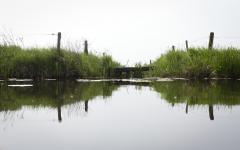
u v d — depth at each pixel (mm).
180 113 7863
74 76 20016
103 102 9773
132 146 5246
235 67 18672
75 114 7949
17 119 7426
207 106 8758
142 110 8352
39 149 5156
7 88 13430
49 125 6801
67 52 20766
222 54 19422
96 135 5941
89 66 21141
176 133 5992
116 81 17641
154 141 5504
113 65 22734
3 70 18844
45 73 19344
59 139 5719
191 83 15609
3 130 6418
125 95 11375
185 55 20656
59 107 8938
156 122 6938
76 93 11945
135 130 6273
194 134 5910
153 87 13930
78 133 6102
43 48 21016
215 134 5875
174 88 13367
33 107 8961
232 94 11125
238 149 4996
